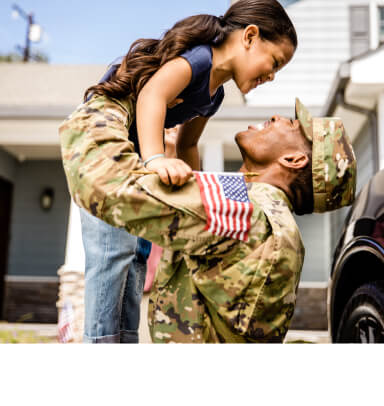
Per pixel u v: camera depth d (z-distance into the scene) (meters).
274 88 7.50
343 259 1.23
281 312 0.97
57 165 8.55
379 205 1.12
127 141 0.98
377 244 1.07
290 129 1.17
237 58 1.20
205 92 1.19
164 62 1.10
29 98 7.65
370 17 7.68
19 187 8.48
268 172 1.16
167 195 0.92
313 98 7.47
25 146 7.76
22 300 7.98
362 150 5.49
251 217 0.96
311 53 7.59
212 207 0.92
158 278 1.04
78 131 0.98
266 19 1.20
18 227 8.39
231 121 5.35
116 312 1.26
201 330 0.97
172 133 1.64
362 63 4.35
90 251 1.27
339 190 1.13
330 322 1.38
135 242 1.31
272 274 0.95
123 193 0.90
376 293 1.09
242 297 0.95
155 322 1.02
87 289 1.26
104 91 1.05
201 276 0.97
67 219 8.41
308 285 7.02
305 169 1.14
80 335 4.47
